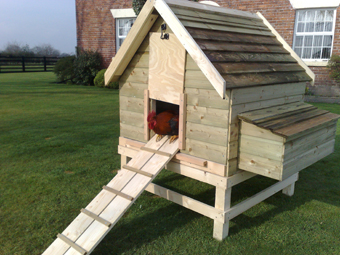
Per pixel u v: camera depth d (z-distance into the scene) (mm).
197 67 2891
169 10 2789
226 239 3004
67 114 8562
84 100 10859
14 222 3258
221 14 3543
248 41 3400
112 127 7250
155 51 3232
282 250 2848
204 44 2795
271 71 3244
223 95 2455
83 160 5090
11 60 24344
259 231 3158
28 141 6016
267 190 3414
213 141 2914
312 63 10797
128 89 3730
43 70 24766
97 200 3057
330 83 10680
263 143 2740
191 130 3092
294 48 11195
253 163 2838
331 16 10422
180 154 3191
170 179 4555
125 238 3027
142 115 3621
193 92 2980
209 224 3299
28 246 2877
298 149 2850
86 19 14984
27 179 4309
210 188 4254
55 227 3184
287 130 2668
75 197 3824
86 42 15305
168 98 3207
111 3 14109
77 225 2846
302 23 10875
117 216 2773
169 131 3305
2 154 5273
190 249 2854
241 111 2863
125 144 3885
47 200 3730
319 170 4867
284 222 3334
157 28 3193
